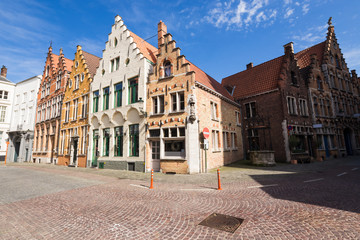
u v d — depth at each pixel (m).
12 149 29.64
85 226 4.55
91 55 23.73
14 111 31.47
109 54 18.36
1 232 4.30
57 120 23.70
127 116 15.65
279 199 6.14
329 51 24.28
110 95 17.33
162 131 13.66
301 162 16.34
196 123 12.86
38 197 7.26
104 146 17.27
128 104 15.84
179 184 9.27
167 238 3.84
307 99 20.42
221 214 5.05
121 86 16.83
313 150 19.14
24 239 3.97
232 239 3.71
